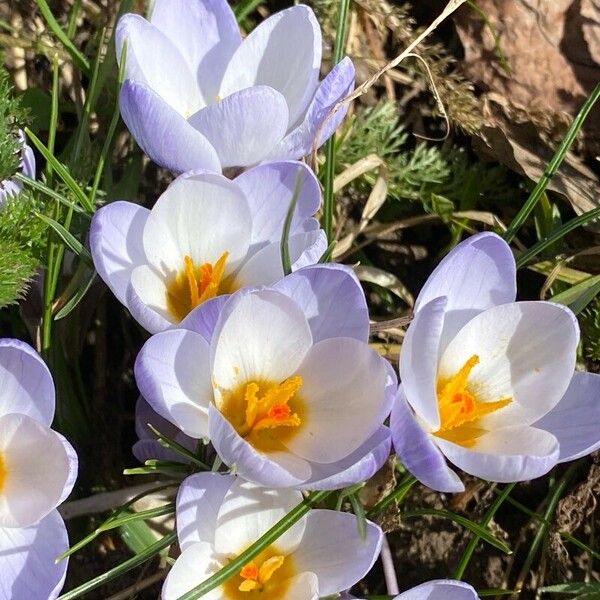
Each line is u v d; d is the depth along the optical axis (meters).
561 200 0.49
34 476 0.38
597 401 0.39
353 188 0.49
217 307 0.37
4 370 0.38
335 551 0.39
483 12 0.51
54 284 0.42
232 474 0.38
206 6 0.43
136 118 0.40
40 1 0.44
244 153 0.41
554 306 0.39
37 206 0.42
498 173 0.50
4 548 0.38
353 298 0.38
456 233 0.48
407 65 0.51
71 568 0.44
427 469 0.37
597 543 0.45
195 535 0.38
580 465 0.45
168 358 0.38
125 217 0.40
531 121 0.50
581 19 0.50
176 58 0.42
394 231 0.50
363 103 0.51
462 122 0.49
